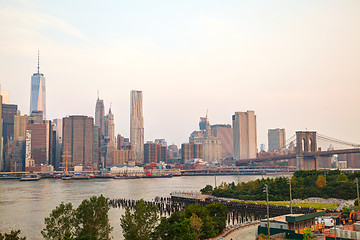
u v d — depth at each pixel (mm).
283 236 130250
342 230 124250
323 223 142125
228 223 182250
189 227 130875
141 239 121562
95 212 124500
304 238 118375
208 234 140125
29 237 163125
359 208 167125
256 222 164750
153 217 124938
